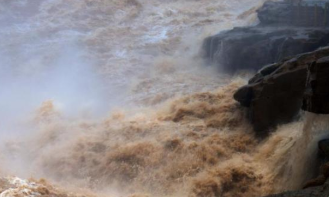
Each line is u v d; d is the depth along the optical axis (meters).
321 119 10.59
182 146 13.73
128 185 12.83
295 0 24.56
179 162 13.22
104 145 14.56
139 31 29.88
